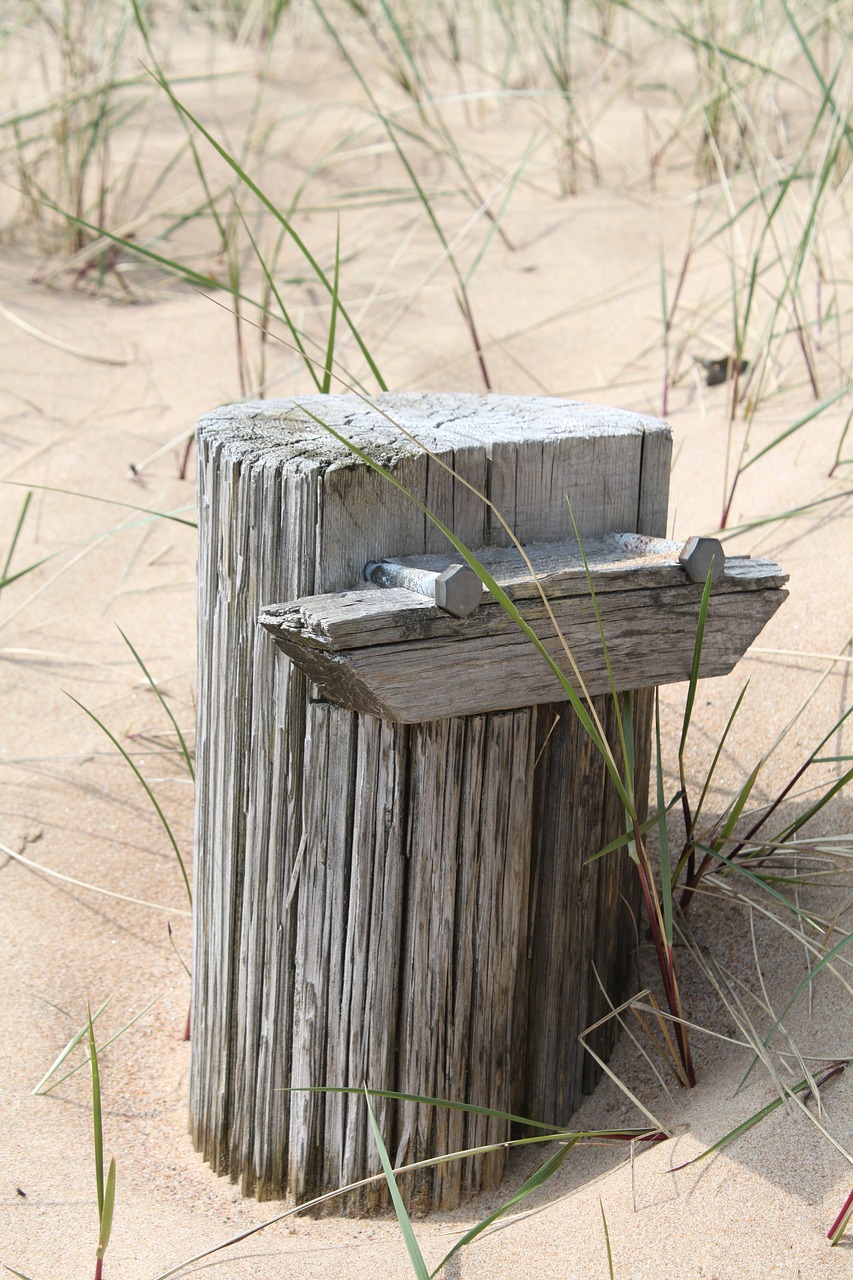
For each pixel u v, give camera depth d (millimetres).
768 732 2506
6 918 2463
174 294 4730
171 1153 1974
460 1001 1761
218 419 1818
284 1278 1642
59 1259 1697
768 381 3635
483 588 1553
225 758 1811
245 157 5246
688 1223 1611
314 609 1495
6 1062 2137
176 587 3385
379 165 5523
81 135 5078
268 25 6594
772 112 5020
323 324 4406
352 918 1715
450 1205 1810
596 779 1870
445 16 6500
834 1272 1503
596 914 1941
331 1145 1784
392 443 1700
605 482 1833
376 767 1658
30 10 5773
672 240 4621
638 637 1717
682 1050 1919
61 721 2975
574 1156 1881
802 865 2232
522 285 4527
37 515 3604
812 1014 1922
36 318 4512
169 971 2391
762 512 3041
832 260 4059
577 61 6141
